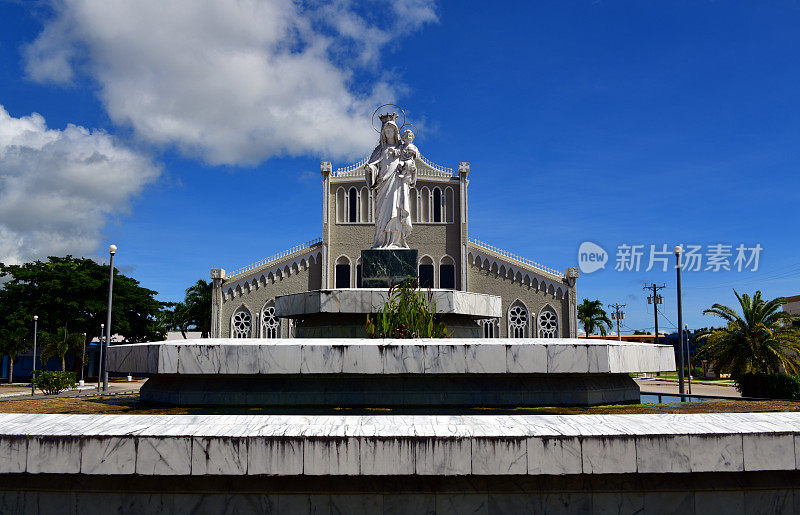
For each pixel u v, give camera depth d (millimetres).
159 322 64625
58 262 58531
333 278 53750
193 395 10211
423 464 5926
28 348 54000
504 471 5945
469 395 10250
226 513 6121
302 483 6152
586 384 10695
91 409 10391
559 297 50844
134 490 6141
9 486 6195
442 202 54719
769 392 24281
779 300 28406
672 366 12141
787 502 6332
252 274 54094
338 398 10133
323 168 55125
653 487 6258
